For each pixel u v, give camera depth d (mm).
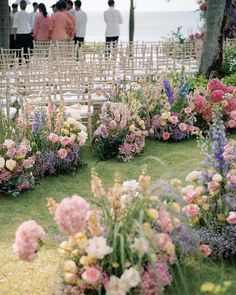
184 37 17297
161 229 3889
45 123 6797
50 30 13930
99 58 9281
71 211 3430
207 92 8812
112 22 15766
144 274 3635
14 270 4418
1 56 9977
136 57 10828
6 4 15070
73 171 6746
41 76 8438
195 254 4254
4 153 6098
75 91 8852
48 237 4980
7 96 7211
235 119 8492
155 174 6754
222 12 11477
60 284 3865
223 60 12336
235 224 4484
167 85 8289
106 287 3539
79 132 6879
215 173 4617
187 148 7902
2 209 5656
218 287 3330
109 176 6715
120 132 7359
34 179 6410
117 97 8273
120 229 3699
